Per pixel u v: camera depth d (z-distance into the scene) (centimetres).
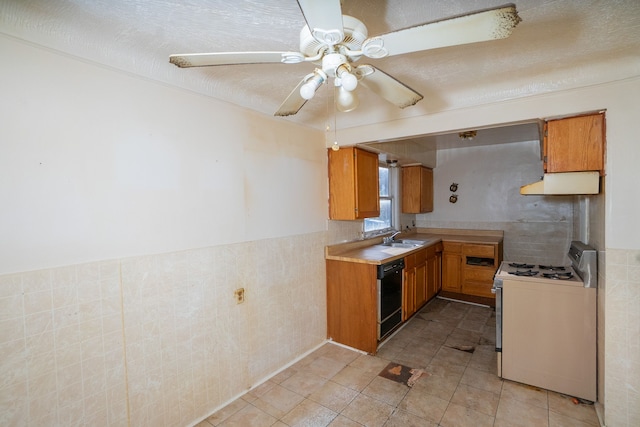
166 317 180
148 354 171
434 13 129
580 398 213
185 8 124
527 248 430
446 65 183
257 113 237
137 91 166
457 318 365
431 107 238
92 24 136
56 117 137
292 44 155
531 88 202
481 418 197
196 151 195
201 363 198
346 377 246
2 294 123
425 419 197
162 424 177
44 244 134
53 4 122
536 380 227
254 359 235
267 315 246
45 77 134
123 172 160
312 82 121
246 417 201
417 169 455
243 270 226
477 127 228
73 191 143
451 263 436
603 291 191
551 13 132
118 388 158
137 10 126
